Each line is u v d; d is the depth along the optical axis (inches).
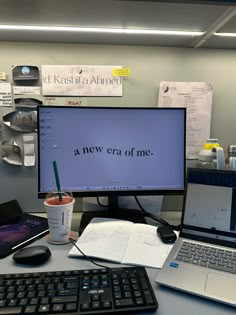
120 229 31.4
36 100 38.0
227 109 40.9
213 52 39.7
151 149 34.9
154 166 35.0
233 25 30.4
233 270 23.3
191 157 40.7
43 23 30.2
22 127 38.2
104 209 38.4
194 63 39.6
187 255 25.5
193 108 40.1
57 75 37.9
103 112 33.9
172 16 27.8
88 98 38.9
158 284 22.2
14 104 37.8
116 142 34.4
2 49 36.8
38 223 34.6
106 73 38.6
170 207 41.4
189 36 34.4
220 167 35.1
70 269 24.4
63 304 19.0
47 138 33.0
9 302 19.0
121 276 22.0
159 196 38.4
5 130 38.1
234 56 40.1
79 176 33.8
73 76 38.2
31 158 38.9
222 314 19.0
